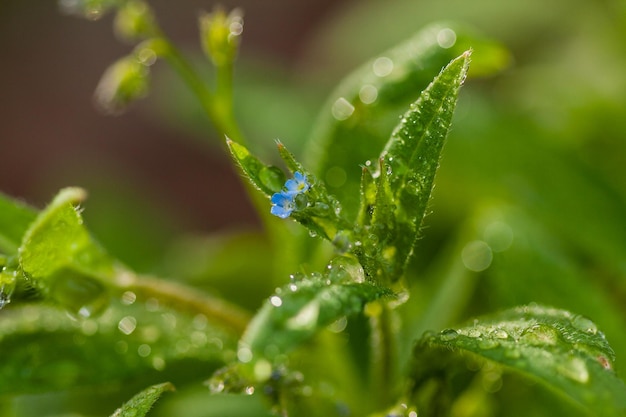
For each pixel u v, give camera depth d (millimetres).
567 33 444
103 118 664
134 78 295
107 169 549
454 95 242
